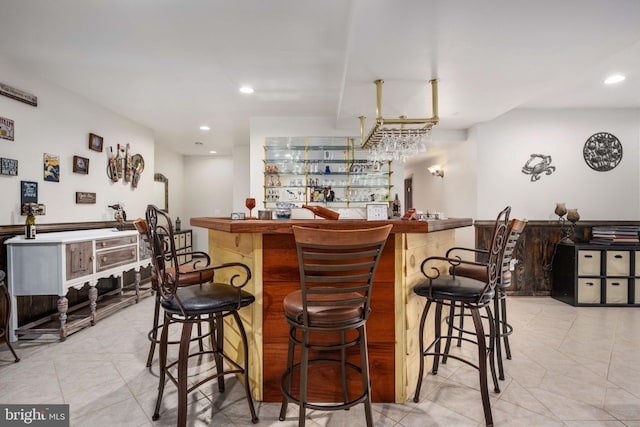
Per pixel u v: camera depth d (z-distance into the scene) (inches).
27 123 119.7
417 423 66.3
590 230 168.6
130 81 130.3
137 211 192.5
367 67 102.5
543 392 77.7
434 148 214.8
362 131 156.8
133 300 151.6
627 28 79.9
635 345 105.3
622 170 170.2
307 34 95.3
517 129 172.9
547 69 103.7
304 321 55.0
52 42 100.4
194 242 298.4
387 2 70.3
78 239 114.3
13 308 107.4
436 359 86.6
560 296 160.9
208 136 229.5
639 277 148.7
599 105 165.5
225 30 93.5
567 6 71.3
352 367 67.5
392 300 72.4
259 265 71.7
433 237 90.8
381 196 184.1
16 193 115.3
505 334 89.9
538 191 172.4
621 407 71.9
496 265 70.9
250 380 75.4
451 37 84.6
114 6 82.5
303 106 162.9
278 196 183.0
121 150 176.9
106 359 94.7
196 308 60.0
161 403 72.9
